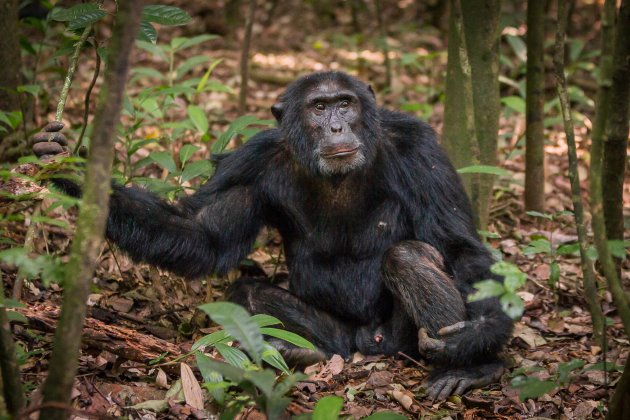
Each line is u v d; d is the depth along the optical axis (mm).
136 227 6945
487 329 6570
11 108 9398
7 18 9219
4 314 4363
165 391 6074
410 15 19516
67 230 8570
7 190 5992
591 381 6543
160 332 7156
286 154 7434
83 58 15531
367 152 7105
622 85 6438
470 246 7109
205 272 7312
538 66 9531
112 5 18031
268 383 4289
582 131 13164
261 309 7262
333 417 4594
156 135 10984
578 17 17828
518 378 5090
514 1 15414
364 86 7352
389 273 6906
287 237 7637
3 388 4371
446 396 6383
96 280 7977
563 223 10062
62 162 5660
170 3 18594
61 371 3934
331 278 7359
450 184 7281
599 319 6070
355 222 7305
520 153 10648
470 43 8695
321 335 7367
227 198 7406
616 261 7398
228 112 13406
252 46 17438
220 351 5691
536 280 8578
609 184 6898
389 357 7227
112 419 4242
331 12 19547
